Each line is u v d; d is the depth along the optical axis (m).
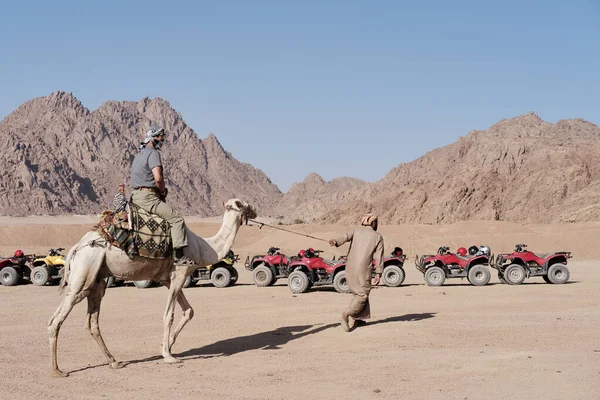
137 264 10.09
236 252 53.03
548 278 25.58
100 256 9.79
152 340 12.63
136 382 9.20
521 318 14.69
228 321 15.07
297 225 83.06
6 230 79.75
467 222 74.75
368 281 13.09
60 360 10.76
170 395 8.47
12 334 13.51
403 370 9.60
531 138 181.75
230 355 11.02
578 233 61.16
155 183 10.36
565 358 10.14
